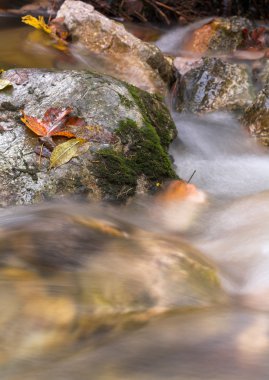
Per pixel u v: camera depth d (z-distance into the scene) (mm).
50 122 3334
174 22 8352
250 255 2848
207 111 5129
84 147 3256
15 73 3838
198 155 4426
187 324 2023
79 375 1746
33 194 3064
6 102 3570
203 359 1827
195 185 3875
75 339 1932
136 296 2148
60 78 3738
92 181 3168
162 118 4016
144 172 3348
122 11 8148
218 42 7027
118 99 3590
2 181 3080
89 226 2719
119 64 5543
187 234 3113
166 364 1798
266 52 6781
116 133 3373
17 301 2004
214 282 2430
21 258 2305
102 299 2088
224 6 8578
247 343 1911
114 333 1975
